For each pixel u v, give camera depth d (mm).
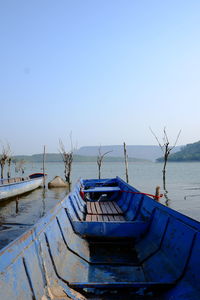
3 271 2703
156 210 6508
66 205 7246
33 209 14938
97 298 3875
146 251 5676
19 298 2779
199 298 3326
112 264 5352
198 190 24781
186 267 4012
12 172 61125
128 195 10773
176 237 4754
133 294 3963
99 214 9289
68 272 4504
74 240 6027
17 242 3285
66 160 28641
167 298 3758
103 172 63594
